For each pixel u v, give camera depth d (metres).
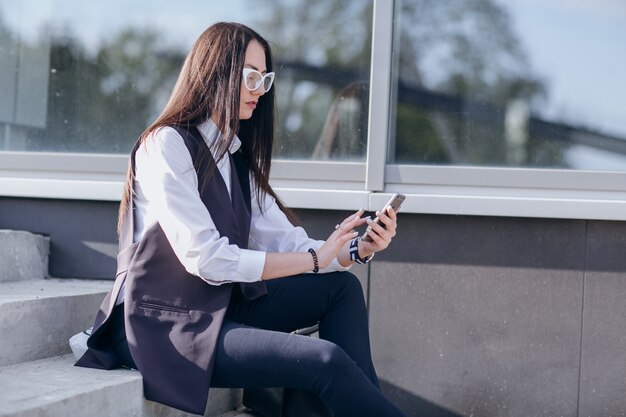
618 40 2.98
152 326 2.21
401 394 3.00
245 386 2.19
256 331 2.17
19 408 1.85
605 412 2.88
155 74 3.36
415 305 2.99
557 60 3.02
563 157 3.02
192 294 2.22
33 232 3.26
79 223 3.22
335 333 2.39
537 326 2.93
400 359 3.00
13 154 3.34
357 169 3.10
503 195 2.99
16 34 3.45
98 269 3.21
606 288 2.89
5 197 3.27
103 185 3.18
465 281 2.97
